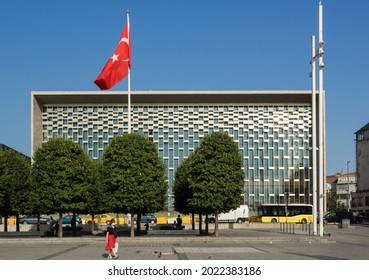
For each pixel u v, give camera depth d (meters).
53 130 91.69
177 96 90.62
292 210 73.81
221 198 38.69
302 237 36.66
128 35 40.66
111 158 39.06
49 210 39.22
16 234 44.62
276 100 91.88
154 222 74.62
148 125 91.81
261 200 90.81
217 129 92.12
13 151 44.03
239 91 90.19
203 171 38.94
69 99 90.75
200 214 46.38
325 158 88.38
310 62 39.28
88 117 91.94
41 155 38.88
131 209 38.75
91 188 40.03
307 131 92.25
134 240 36.56
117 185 38.34
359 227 62.47
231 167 39.34
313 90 38.66
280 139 92.25
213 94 90.31
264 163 91.69
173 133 91.81
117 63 40.09
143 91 90.19
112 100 91.19
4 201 42.03
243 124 92.38
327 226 62.81
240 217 77.75
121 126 91.69
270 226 60.81
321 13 36.81
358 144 109.69
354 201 111.44
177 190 50.19
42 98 90.25
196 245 33.09
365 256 24.41
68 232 48.72
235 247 30.81
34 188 39.03
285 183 91.31
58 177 38.19
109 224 23.75
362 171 107.88
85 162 39.59
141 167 38.88
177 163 91.00
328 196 132.75
